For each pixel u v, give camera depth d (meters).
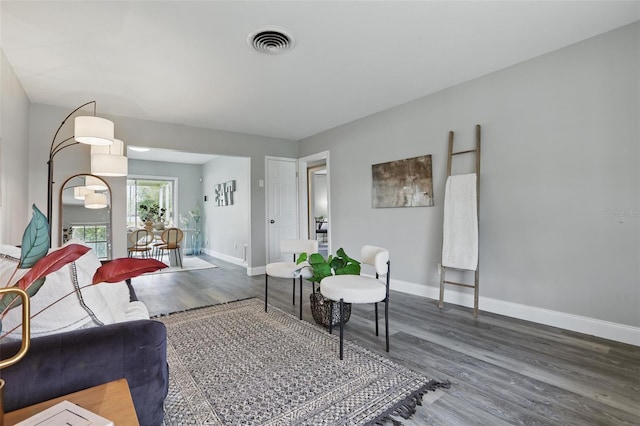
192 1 1.98
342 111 4.17
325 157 5.14
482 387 1.80
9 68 2.72
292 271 2.99
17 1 1.93
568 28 2.37
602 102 2.45
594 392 1.74
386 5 2.06
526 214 2.86
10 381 0.93
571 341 2.40
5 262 1.07
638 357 2.13
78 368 1.02
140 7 2.02
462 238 3.17
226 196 7.15
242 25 2.24
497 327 2.72
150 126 4.39
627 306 2.35
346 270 2.77
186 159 7.89
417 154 3.76
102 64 2.77
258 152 5.37
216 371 1.99
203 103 3.78
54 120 3.73
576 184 2.58
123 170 3.32
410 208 3.86
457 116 3.37
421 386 1.81
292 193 5.74
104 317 1.19
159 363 1.17
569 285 2.62
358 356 2.19
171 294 3.95
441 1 2.03
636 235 2.31
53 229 3.70
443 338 2.50
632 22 2.30
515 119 2.93
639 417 1.53
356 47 2.57
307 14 2.13
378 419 1.53
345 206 4.73
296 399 1.69
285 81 3.20
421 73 3.09
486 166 3.14
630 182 2.33
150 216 8.30
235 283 4.59
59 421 0.72
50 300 1.07
